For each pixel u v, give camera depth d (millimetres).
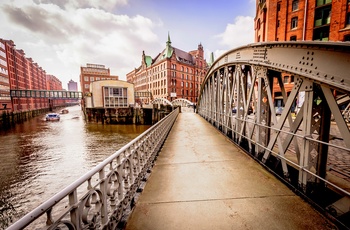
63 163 17391
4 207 10500
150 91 74875
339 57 2377
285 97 4141
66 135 30844
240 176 3938
